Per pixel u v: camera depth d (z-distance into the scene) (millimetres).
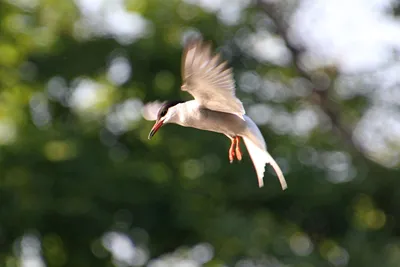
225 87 7344
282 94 21812
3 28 21438
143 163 19484
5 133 19375
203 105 7715
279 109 20984
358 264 18656
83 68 21000
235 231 18250
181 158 20188
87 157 19125
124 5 21219
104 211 18812
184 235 19734
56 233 18828
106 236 19406
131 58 20562
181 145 20156
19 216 18281
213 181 19562
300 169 19484
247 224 18328
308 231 20141
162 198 19391
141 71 20562
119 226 19125
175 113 8031
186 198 19391
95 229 18781
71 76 21094
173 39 20672
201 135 19688
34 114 21219
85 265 19484
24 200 18281
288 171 19438
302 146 20375
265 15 22469
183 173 19984
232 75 7266
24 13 21812
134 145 20469
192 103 7961
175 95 20391
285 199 19625
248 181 19344
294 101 21969
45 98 21344
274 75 21844
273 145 20203
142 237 19359
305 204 19594
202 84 7324
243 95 20359
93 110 21172
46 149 18844
